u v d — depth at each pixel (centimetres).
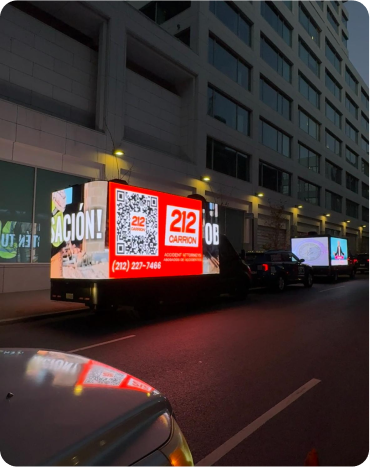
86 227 807
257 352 620
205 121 2164
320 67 3878
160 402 202
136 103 1816
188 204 1017
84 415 168
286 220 3066
